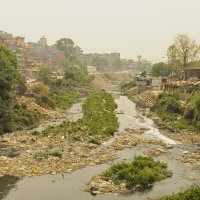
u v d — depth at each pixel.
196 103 65.19
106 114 79.44
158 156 45.66
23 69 156.75
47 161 41.31
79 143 50.88
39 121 69.19
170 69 167.00
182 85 95.50
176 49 131.38
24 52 184.62
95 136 55.38
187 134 60.03
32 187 33.75
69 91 137.88
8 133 56.59
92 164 40.84
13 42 181.12
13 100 63.28
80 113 85.69
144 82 145.12
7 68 59.56
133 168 36.53
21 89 85.19
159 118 77.50
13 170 37.97
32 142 50.84
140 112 91.88
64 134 55.59
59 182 35.12
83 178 36.31
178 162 43.03
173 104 78.19
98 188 33.44
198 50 131.00
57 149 47.06
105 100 118.19
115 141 53.28
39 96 87.81
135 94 147.12
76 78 168.12
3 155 43.84
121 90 173.50
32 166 39.44
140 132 61.91
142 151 48.00
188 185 34.81
